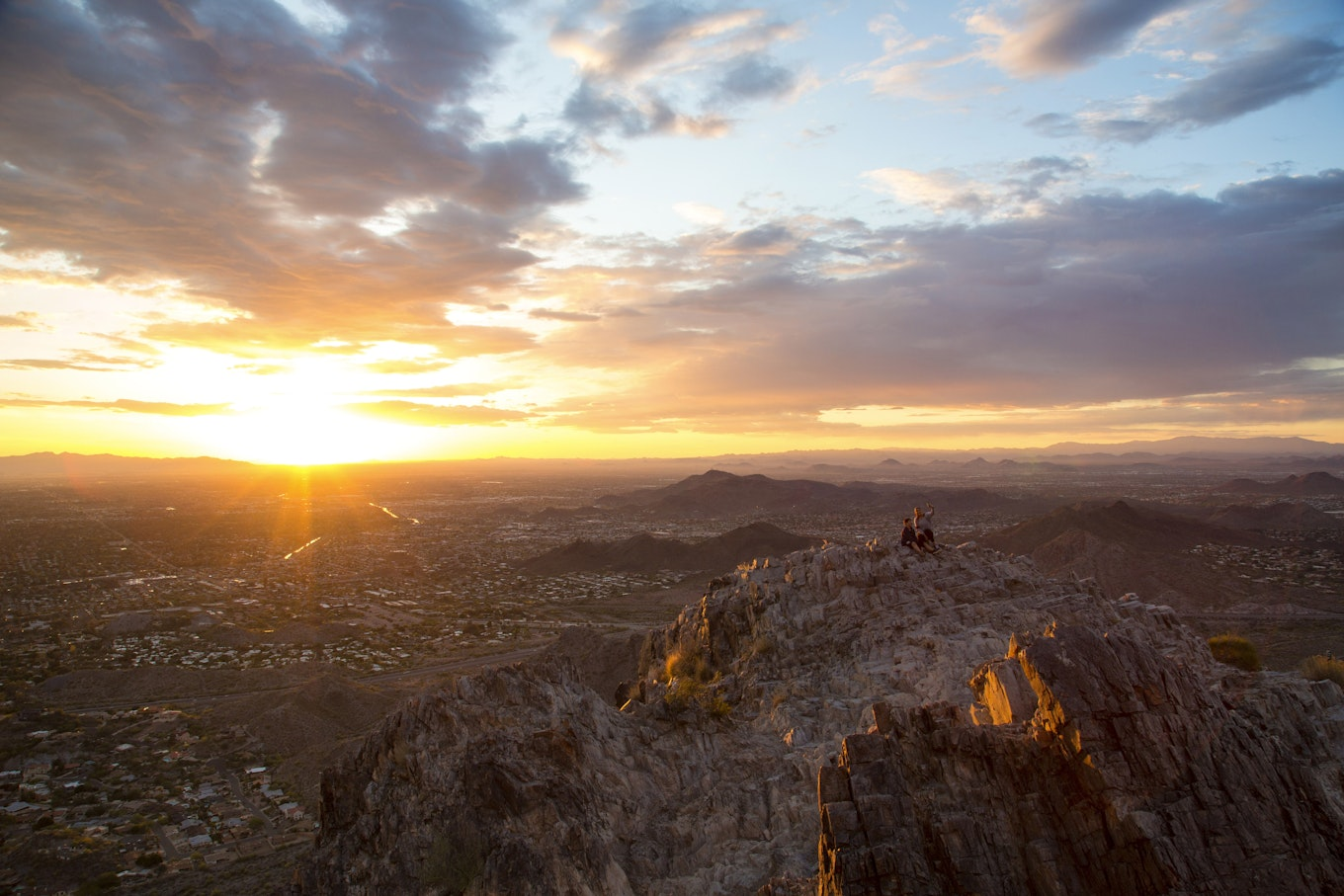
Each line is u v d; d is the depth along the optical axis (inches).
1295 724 738.8
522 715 827.4
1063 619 1078.4
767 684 1066.1
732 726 949.2
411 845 689.0
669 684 1090.7
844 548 1358.3
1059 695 615.5
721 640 1290.6
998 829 593.3
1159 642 1024.9
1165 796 575.5
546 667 920.9
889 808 602.2
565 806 706.2
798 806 747.4
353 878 695.1
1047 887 563.8
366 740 830.5
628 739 876.0
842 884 575.2
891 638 1088.8
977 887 568.7
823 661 1105.4
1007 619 1095.0
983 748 627.2
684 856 722.8
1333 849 558.9
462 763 722.8
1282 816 568.4
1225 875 542.3
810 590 1290.6
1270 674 870.4
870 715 863.7
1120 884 554.3
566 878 625.6
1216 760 591.2
